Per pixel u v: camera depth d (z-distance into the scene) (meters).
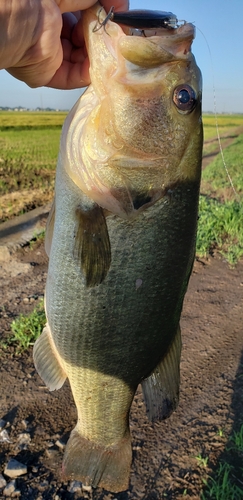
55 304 0.31
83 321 0.30
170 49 0.25
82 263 0.29
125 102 0.26
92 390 0.34
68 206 0.29
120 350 0.32
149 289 0.30
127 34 0.26
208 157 2.55
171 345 0.34
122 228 0.28
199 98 0.28
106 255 0.28
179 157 0.28
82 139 0.27
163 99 0.26
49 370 0.34
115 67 0.25
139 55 0.25
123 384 0.34
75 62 0.31
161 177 0.28
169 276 0.30
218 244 1.03
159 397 0.35
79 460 0.36
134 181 0.27
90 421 0.35
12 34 0.22
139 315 0.30
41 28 0.23
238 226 1.10
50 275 0.31
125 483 0.36
